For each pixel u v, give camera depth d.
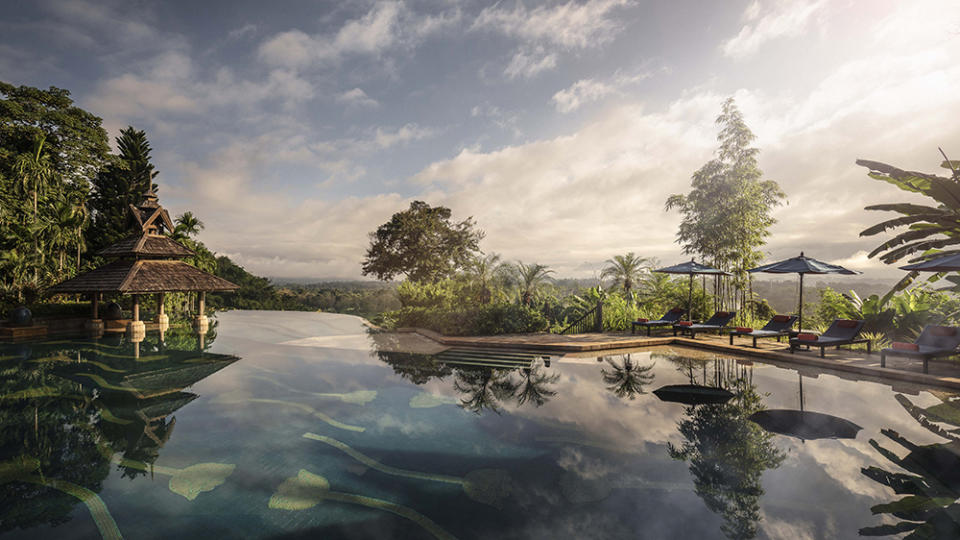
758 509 3.25
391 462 4.35
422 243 40.00
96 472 4.18
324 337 14.43
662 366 9.09
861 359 8.79
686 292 16.11
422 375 8.48
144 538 3.04
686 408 6.02
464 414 5.92
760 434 4.92
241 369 9.16
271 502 3.55
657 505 3.35
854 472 3.89
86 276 15.63
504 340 12.22
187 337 14.49
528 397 6.75
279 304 48.06
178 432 5.31
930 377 7.05
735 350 10.48
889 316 10.70
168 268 16.50
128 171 34.66
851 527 2.96
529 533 2.99
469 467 4.19
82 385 7.77
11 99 31.47
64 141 32.94
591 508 3.32
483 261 21.81
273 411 6.15
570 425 5.38
